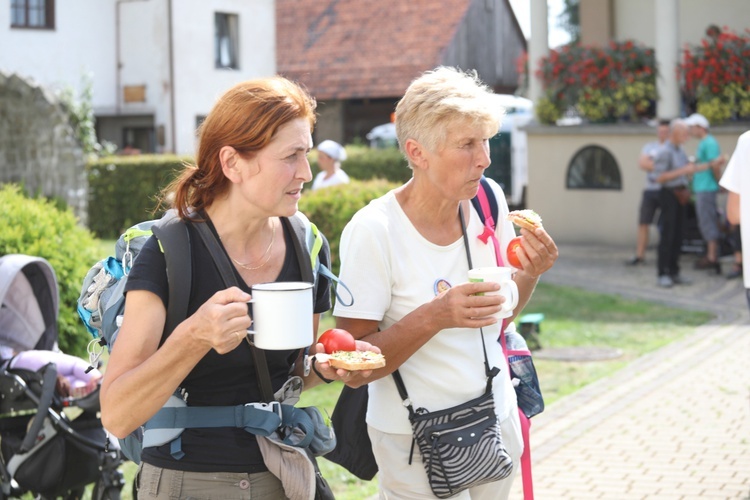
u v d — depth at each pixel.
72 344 7.20
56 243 7.14
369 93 36.34
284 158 2.83
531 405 3.97
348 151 23.31
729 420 7.68
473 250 3.68
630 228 19.11
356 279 3.53
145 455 2.94
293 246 3.09
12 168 19.03
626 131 18.80
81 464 4.90
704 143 15.36
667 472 6.50
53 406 4.88
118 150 34.47
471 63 38.41
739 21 20.05
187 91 33.22
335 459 3.82
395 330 3.40
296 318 2.75
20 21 31.25
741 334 11.15
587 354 10.27
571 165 19.66
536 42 19.91
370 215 3.57
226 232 2.94
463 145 3.41
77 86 32.59
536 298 13.82
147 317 2.78
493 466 3.52
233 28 34.81
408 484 3.62
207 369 2.88
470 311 3.27
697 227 16.84
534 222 3.49
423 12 38.03
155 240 2.85
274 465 2.91
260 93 2.82
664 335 11.25
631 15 21.22
